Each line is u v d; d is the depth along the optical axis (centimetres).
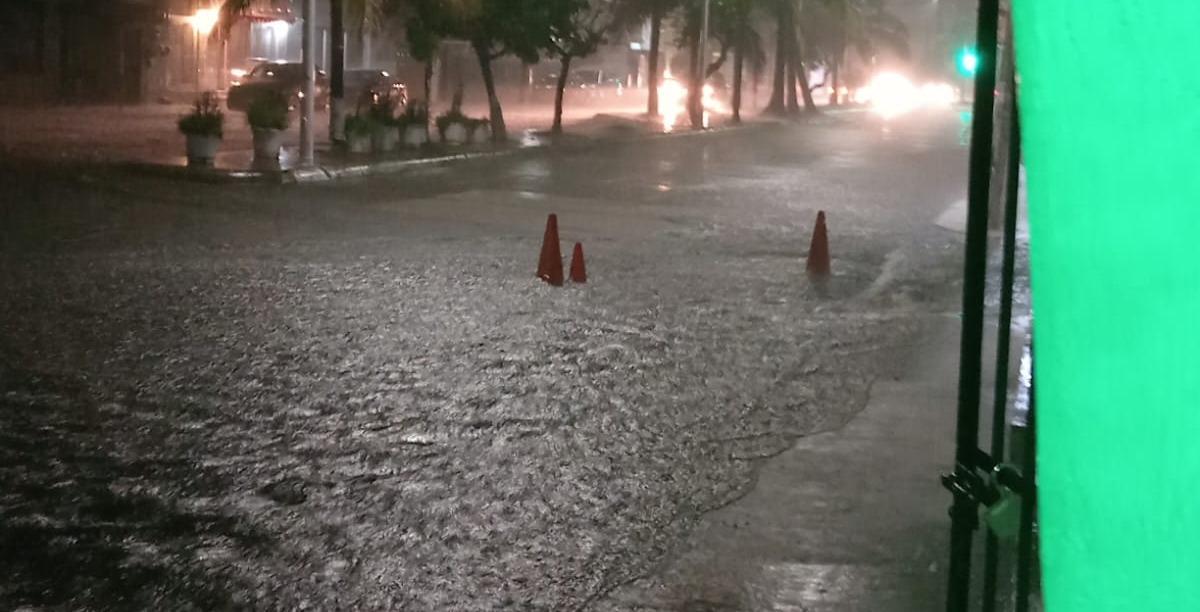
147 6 4034
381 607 493
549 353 952
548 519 597
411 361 905
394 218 1761
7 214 1559
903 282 1391
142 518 580
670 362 940
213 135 2178
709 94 7012
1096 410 161
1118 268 159
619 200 2173
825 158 3519
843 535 581
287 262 1324
